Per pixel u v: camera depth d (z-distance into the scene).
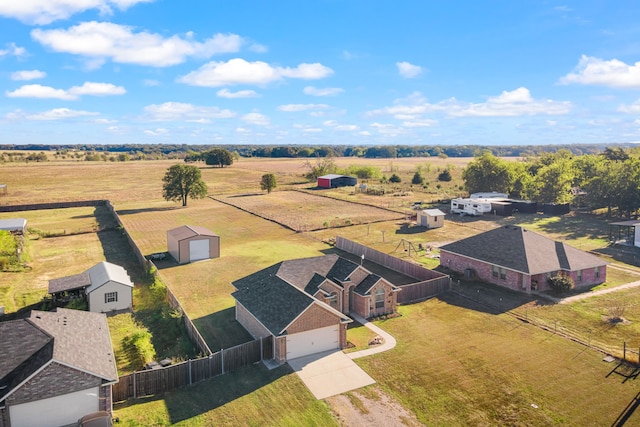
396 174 162.00
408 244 59.00
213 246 52.78
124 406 22.55
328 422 21.19
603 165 89.94
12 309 36.12
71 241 61.59
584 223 72.38
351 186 132.38
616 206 78.94
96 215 82.88
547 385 24.38
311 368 26.39
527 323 32.66
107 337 25.91
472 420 21.38
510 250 41.94
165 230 69.25
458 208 83.38
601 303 36.34
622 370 25.86
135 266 49.19
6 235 52.28
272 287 32.09
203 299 38.78
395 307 35.16
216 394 23.72
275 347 27.25
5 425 19.44
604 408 22.23
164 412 22.06
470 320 33.41
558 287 38.72
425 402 22.84
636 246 56.19
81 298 36.62
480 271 43.34
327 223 72.00
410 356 27.84
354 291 34.84
